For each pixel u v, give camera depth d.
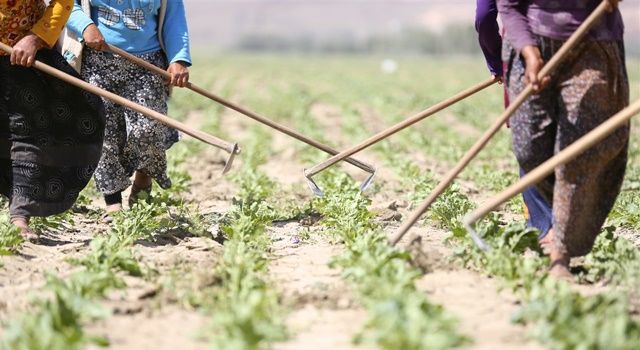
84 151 12.97
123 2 14.22
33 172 12.68
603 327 8.34
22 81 12.54
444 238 13.41
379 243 11.06
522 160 10.94
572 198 10.45
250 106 45.97
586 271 11.11
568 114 10.38
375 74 93.31
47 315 8.48
